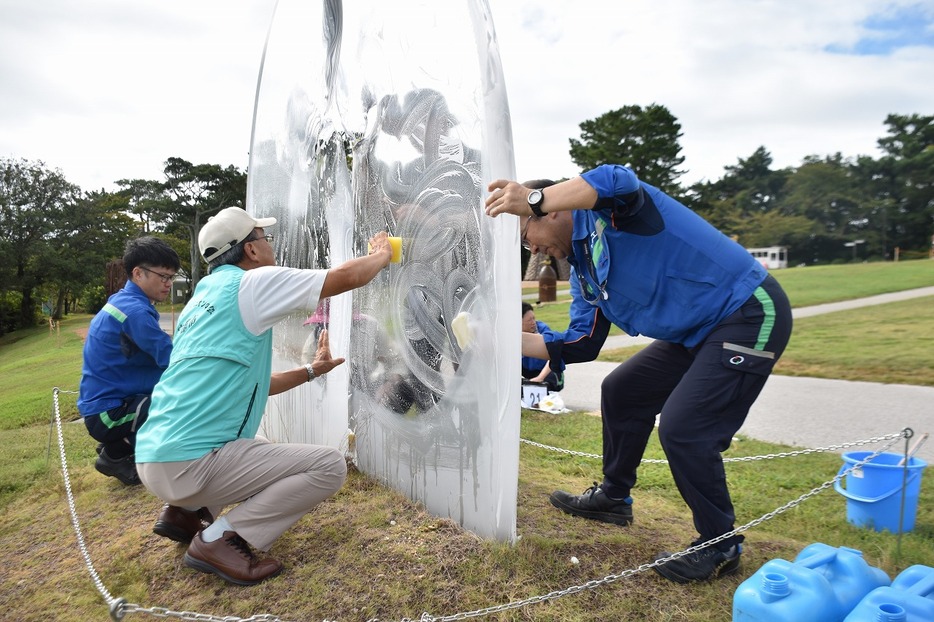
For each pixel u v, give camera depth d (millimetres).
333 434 4180
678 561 2525
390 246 3027
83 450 5438
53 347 27000
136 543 3127
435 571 2631
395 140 3406
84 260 65062
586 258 2725
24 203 64062
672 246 2490
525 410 6410
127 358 3885
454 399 3025
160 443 2490
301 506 2701
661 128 59906
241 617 2408
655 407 3035
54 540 3395
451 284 3006
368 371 3734
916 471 3182
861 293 19484
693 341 2621
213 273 2850
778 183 85188
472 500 2959
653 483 4078
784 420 5707
